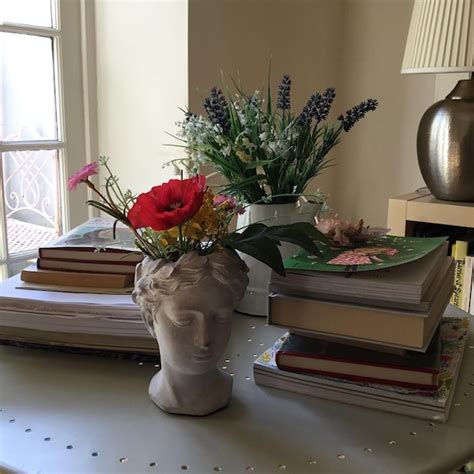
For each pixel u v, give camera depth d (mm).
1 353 864
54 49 1644
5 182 1571
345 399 723
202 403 689
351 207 2107
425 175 1553
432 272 740
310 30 1896
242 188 927
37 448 624
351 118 966
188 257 650
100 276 860
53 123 1681
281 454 619
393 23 1912
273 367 758
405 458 615
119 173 1728
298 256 787
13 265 1619
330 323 722
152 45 1578
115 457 609
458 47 1361
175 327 655
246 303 1003
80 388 759
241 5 1638
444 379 733
